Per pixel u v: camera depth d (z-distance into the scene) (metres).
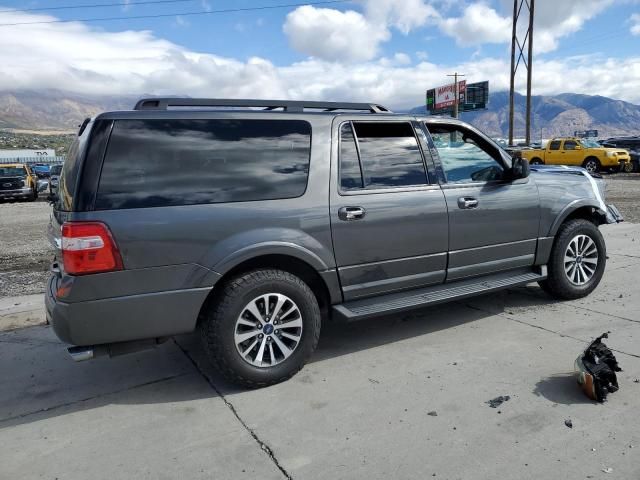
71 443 2.98
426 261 4.22
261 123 3.62
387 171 4.05
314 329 3.70
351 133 3.94
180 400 3.46
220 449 2.85
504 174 4.66
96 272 3.09
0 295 6.28
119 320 3.18
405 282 4.15
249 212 3.46
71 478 2.64
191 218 3.29
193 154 3.38
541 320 4.71
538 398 3.26
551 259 5.06
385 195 3.97
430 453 2.72
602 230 9.49
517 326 4.57
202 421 3.17
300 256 3.61
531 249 4.87
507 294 5.58
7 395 3.64
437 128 4.39
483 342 4.24
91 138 3.16
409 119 4.23
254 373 3.49
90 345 3.20
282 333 3.61
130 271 3.16
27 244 10.45
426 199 4.15
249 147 3.54
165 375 3.88
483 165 4.59
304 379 3.69
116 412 3.33
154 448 2.89
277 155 3.62
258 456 2.77
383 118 4.09
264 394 3.49
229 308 3.38
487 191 4.51
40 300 5.77
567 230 5.08
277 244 3.50
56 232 3.41
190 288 3.31
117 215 3.13
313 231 3.66
